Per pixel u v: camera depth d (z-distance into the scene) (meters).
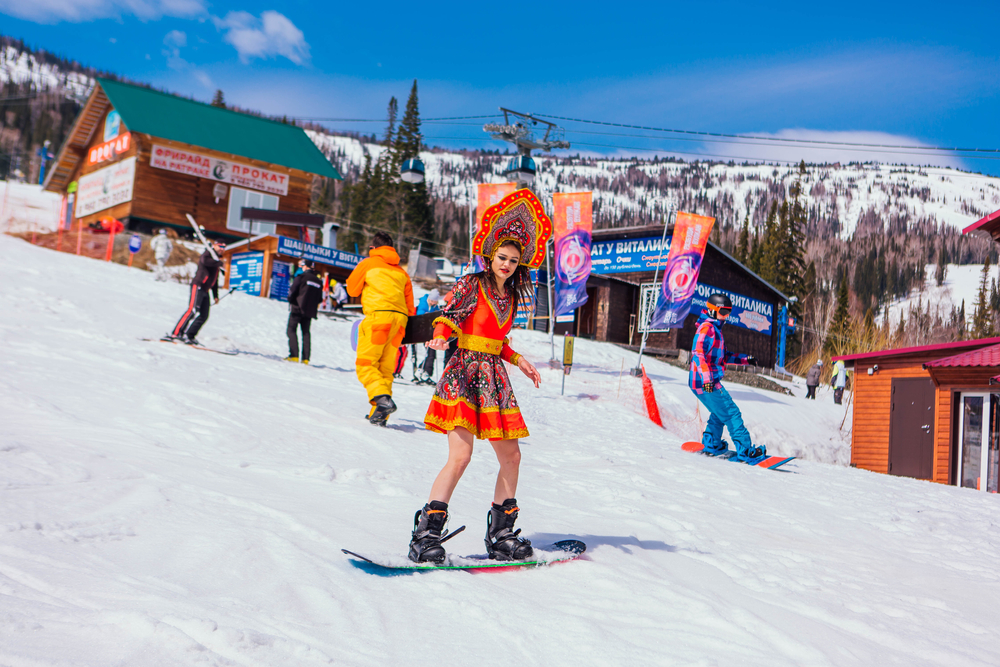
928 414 17.58
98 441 4.45
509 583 2.78
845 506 6.59
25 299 13.69
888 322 40.72
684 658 2.12
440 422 3.07
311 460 5.02
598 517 4.43
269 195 40.84
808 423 20.98
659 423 15.07
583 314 32.22
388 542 3.16
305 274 13.12
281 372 10.99
